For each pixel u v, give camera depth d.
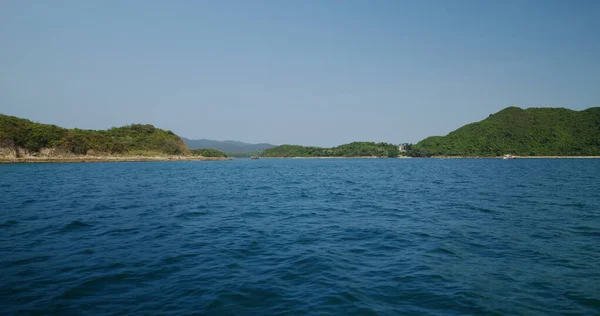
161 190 32.75
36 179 43.81
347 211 20.77
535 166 94.88
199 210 20.77
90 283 8.53
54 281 8.62
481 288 8.52
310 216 18.95
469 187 35.53
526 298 7.93
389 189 34.59
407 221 17.41
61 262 10.20
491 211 20.30
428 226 16.12
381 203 24.27
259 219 17.94
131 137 167.25
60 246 12.03
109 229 14.99
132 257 10.83
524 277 9.30
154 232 14.52
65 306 7.20
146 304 7.39
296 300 7.72
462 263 10.53
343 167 105.06
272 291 8.22
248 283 8.71
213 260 10.64
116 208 21.08
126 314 6.88
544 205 22.55
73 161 114.50
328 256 11.20
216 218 18.11
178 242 12.85
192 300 7.62
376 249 12.09
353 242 13.11
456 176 54.69
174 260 10.59
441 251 11.85
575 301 7.75
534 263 10.52
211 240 13.23
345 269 9.93
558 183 39.19
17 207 20.95
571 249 12.04
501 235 14.20
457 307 7.44
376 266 10.23
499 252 11.70
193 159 179.25
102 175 54.00
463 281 9.00
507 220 17.48
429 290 8.39
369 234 14.46
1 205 21.67
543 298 7.92
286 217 18.59
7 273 9.15
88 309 7.09
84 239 13.12
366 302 7.66
